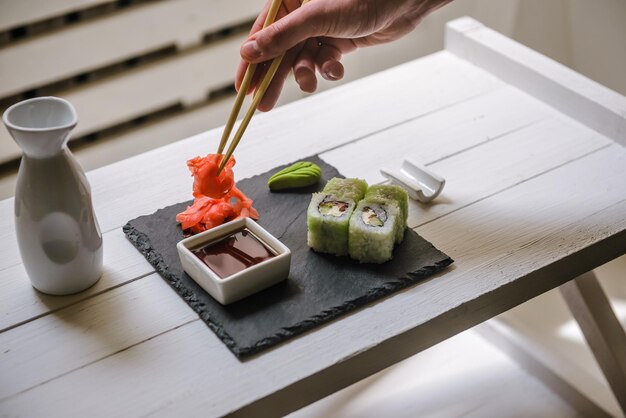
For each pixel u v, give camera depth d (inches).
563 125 47.5
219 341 37.0
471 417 48.6
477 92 49.9
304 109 48.8
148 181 44.3
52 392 35.6
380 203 39.8
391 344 37.1
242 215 41.1
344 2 40.4
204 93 62.9
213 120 64.1
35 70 56.3
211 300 38.0
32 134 35.4
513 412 48.8
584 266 41.2
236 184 43.4
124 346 37.0
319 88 66.8
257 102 40.8
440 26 66.3
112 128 61.2
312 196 40.8
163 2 58.2
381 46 65.2
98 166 60.7
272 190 43.0
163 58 60.4
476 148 46.1
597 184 43.9
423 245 40.3
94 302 38.6
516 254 40.3
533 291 40.2
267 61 43.1
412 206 42.9
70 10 55.7
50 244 37.4
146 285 39.3
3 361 36.6
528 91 49.6
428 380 50.8
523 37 63.6
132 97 60.3
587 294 45.9
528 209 42.6
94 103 59.2
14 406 35.2
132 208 42.9
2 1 53.3
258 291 38.2
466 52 52.2
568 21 61.8
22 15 54.3
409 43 66.2
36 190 36.6
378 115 48.4
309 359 36.3
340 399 50.1
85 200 37.4
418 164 43.6
